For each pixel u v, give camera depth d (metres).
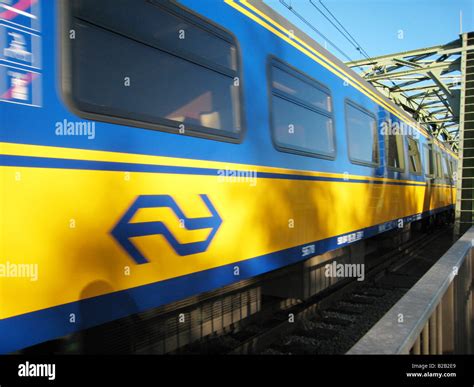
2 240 1.98
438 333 2.20
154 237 2.75
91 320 2.34
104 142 2.49
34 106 2.17
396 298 6.10
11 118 2.06
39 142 2.17
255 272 3.79
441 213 15.57
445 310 2.47
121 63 2.66
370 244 7.88
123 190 2.56
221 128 3.47
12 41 2.10
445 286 2.35
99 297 2.38
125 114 2.63
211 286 3.23
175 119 3.02
